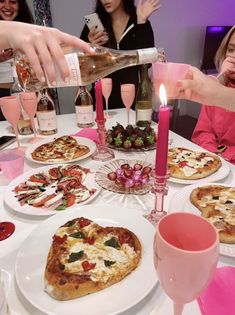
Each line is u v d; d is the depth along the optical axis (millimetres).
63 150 1299
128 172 979
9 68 1889
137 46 2389
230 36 1710
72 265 624
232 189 954
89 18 1858
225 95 1080
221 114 1738
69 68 739
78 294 568
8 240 775
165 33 4215
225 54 1774
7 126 1728
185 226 444
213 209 854
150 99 1635
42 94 1559
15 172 1108
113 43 2408
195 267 369
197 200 894
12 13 2332
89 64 865
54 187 981
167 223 440
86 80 852
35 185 1001
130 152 1317
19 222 853
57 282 577
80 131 1576
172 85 966
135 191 956
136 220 801
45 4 3287
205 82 1081
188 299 414
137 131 1359
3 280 639
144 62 867
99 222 806
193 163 1146
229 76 1704
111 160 1235
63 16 3475
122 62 928
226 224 780
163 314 559
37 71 689
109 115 1878
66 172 1081
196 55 4559
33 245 712
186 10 4188
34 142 1464
